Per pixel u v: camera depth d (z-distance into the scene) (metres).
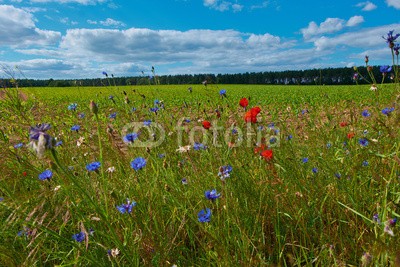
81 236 1.93
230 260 1.86
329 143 3.47
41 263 2.00
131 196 2.47
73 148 3.83
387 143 2.64
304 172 2.71
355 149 3.05
